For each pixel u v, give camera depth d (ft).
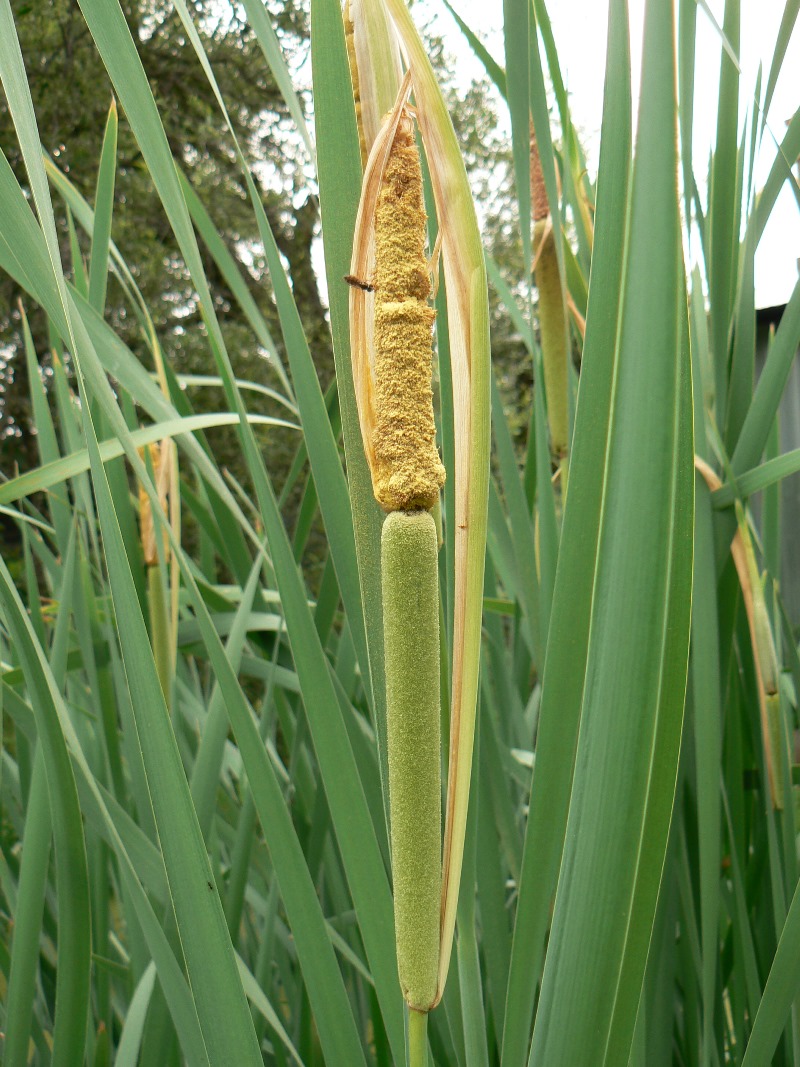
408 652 1.11
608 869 1.19
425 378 1.12
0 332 16.55
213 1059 1.28
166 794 1.28
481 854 1.96
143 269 17.16
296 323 1.53
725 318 2.25
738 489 2.09
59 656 2.34
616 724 1.19
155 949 1.54
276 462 16.43
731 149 2.16
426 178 1.61
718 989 2.42
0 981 2.41
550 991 1.22
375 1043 2.46
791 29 1.81
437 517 1.57
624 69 1.21
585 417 1.34
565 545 1.37
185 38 17.65
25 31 16.63
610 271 1.27
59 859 1.61
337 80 1.36
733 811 2.45
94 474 1.26
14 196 1.32
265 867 2.87
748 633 2.52
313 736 1.46
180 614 2.94
